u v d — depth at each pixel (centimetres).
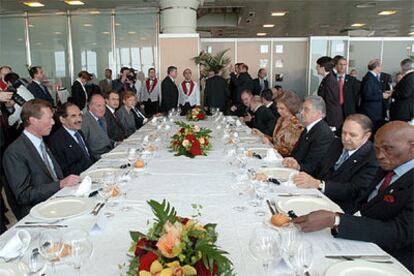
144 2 851
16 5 858
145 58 927
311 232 151
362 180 220
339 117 492
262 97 514
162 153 315
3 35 930
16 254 130
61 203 183
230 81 860
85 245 129
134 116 566
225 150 318
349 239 146
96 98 383
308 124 304
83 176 238
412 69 555
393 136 164
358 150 229
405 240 145
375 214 168
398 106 571
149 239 112
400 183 162
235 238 147
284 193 203
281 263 121
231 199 193
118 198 191
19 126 436
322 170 261
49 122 247
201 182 224
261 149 325
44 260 123
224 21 1251
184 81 786
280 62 951
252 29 1488
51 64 939
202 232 114
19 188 225
